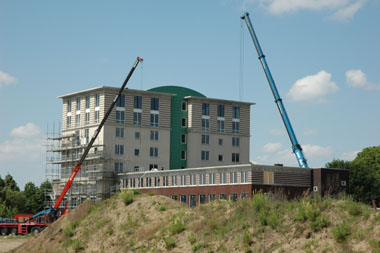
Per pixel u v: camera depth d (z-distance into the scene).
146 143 117.81
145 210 46.00
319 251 29.50
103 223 46.53
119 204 49.12
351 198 33.81
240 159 127.81
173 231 38.91
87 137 117.06
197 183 95.44
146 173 105.62
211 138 125.00
